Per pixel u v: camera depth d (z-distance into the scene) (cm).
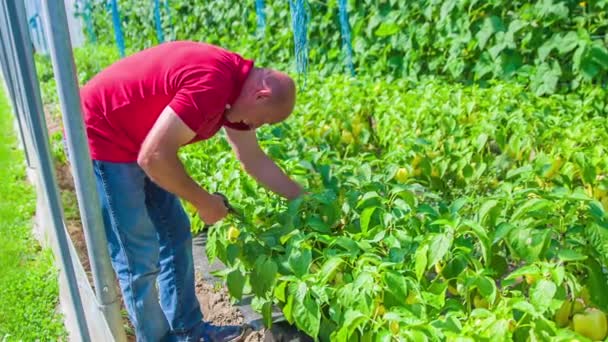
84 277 320
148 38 1312
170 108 249
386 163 420
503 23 626
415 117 514
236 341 325
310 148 494
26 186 633
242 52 946
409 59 720
